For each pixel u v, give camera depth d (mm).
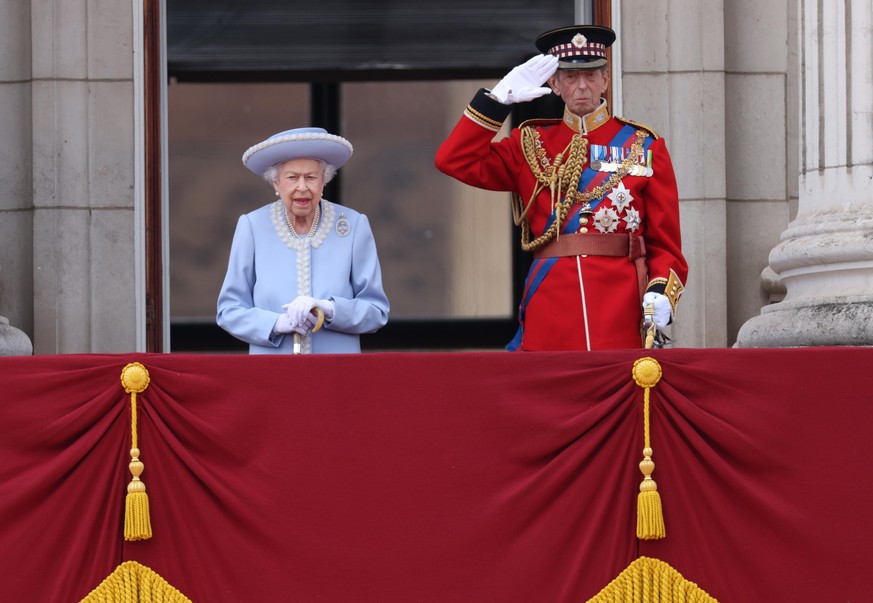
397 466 19750
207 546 19656
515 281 45375
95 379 19828
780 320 24109
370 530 19656
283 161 21953
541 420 19750
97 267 29328
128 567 19578
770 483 19828
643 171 22781
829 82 24891
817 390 19906
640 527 19516
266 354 20016
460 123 22547
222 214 45281
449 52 40500
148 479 19766
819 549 19688
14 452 19688
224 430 19719
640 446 19859
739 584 19672
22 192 29484
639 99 29781
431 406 19828
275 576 19562
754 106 30156
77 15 29531
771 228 29922
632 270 22531
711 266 29344
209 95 45250
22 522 19594
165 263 30484
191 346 45156
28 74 29578
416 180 45562
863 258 23781
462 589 19578
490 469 19750
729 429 19750
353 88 45375
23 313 29344
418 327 45312
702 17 29750
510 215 45469
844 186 24578
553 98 43688
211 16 40219
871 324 22828
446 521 19672
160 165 30219
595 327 22266
